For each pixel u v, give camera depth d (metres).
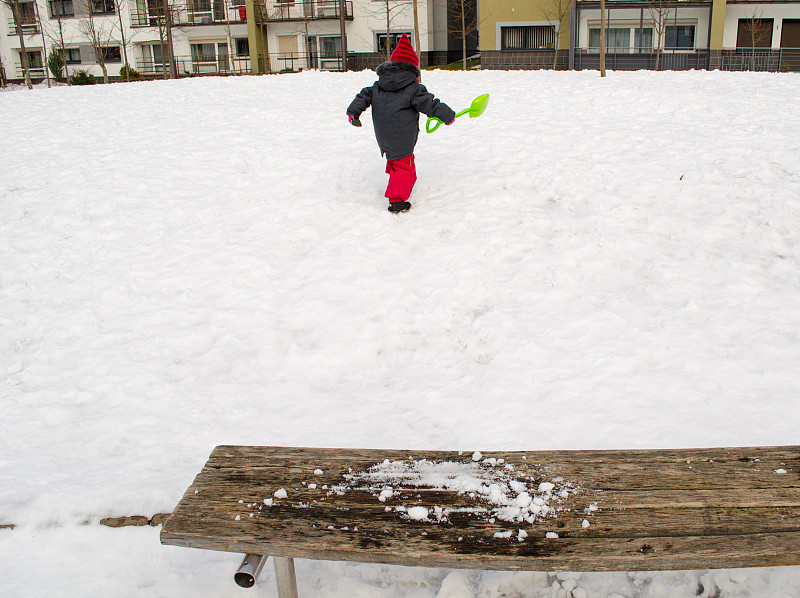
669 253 4.83
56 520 2.67
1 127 10.05
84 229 6.03
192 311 4.60
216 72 35.09
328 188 6.47
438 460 2.35
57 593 2.36
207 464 2.34
